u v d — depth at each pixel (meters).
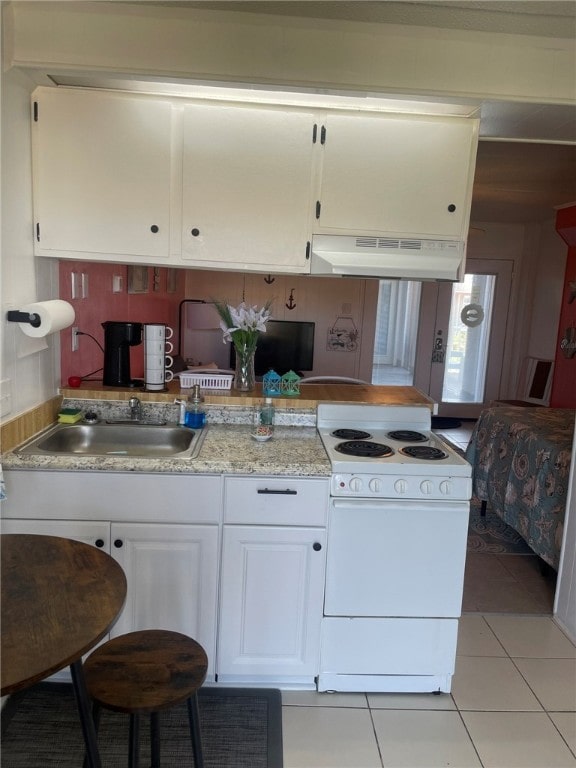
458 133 2.25
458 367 6.81
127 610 2.05
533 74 2.05
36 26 1.96
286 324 5.73
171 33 1.99
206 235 2.24
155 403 2.51
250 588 2.06
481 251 6.59
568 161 3.52
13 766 1.80
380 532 2.04
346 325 6.23
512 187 4.39
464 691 2.21
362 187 2.26
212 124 2.19
